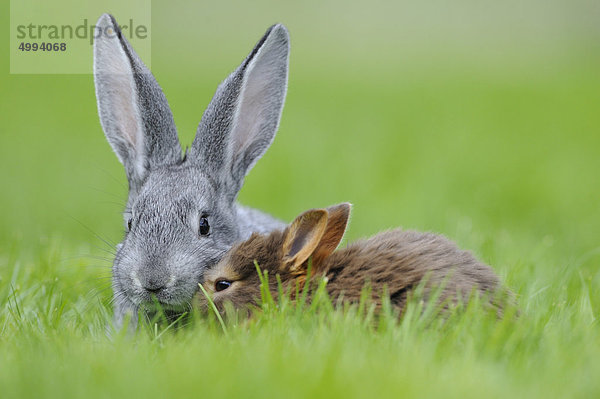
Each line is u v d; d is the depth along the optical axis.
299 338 8.44
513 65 52.69
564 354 8.04
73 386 7.26
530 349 8.33
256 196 21.69
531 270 12.28
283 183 22.52
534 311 9.99
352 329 8.38
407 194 20.55
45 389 7.23
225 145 12.53
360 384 7.10
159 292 10.23
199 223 11.28
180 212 11.11
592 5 69.56
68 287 12.50
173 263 10.36
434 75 47.47
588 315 9.78
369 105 35.91
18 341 9.06
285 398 6.95
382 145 26.88
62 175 24.12
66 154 26.47
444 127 30.61
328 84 43.00
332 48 58.25
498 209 20.81
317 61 53.06
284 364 7.50
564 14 69.06
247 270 10.16
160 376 7.44
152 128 12.64
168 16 62.25
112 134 13.70
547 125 31.73
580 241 17.77
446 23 67.31
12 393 7.28
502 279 10.89
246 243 10.37
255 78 13.27
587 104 36.88
